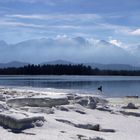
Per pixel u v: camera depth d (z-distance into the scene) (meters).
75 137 17.62
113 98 56.09
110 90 86.88
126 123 26.30
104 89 90.94
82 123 22.02
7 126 18.23
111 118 28.19
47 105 29.69
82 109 30.27
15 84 113.12
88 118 26.41
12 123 17.91
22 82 133.88
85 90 81.25
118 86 108.62
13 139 15.95
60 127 19.83
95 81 153.50
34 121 19.08
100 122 25.27
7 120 18.25
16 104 28.64
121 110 32.94
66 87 96.69
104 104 36.69
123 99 54.22
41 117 19.77
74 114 27.27
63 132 18.64
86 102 32.50
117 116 29.73
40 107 27.88
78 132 19.33
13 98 29.39
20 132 17.56
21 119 17.94
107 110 31.86
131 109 37.09
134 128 24.16
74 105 30.66
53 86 102.00
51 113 25.83
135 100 52.69
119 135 20.64
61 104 30.78
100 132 21.17
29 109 25.11
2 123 18.61
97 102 36.41
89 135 18.72
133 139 19.62
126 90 87.81
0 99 29.86
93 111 30.73
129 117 30.03
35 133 17.48
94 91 78.25
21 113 19.75
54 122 20.61
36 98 29.61
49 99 29.98
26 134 17.25
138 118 29.77
